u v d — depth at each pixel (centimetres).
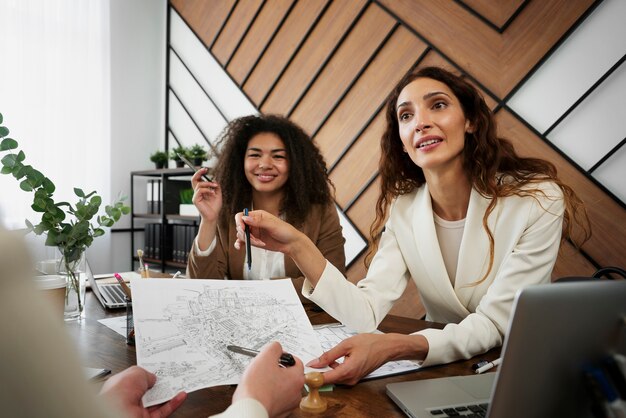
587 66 161
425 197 107
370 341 66
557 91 168
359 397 60
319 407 55
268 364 45
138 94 358
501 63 182
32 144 293
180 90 356
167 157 331
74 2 312
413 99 100
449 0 198
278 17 275
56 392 20
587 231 160
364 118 228
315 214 150
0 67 281
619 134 155
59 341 21
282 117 160
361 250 230
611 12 156
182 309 64
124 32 349
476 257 99
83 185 316
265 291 74
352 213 232
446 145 97
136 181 356
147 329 59
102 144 327
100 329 91
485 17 186
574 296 36
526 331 35
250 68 292
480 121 100
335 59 243
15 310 20
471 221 99
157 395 49
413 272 109
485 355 78
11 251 20
